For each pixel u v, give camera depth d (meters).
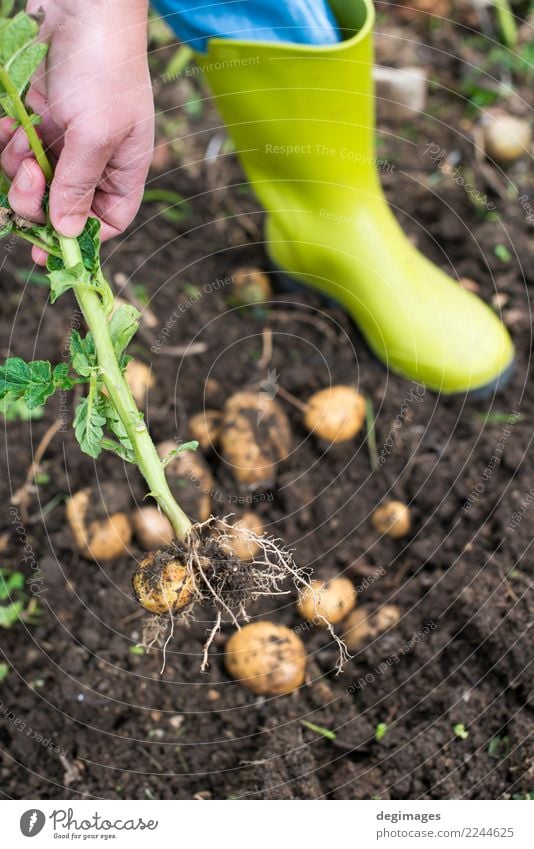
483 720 1.31
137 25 1.03
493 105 2.04
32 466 1.55
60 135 1.13
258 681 1.32
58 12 1.00
